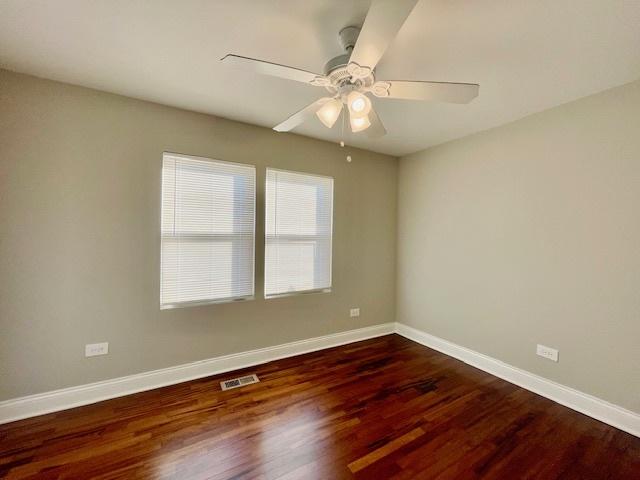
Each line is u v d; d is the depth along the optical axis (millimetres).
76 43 1616
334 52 1677
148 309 2338
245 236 2756
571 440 1808
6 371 1896
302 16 1403
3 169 1869
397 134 2936
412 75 1870
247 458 1623
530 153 2438
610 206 1987
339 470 1552
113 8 1356
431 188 3365
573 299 2170
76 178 2074
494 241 2707
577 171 2150
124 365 2256
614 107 1975
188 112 2467
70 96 2049
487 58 1692
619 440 1810
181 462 1589
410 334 3609
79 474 1502
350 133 2979
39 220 1971
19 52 1695
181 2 1316
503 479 1521
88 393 2127
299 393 2307
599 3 1278
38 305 1977
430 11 1331
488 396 2299
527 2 1279
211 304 2600
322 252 3244
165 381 2404
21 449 1666
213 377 2555
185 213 2471
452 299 3104
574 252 2166
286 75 1412
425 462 1619
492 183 2727
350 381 2510
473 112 2398
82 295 2107
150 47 1651
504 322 2617
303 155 3066
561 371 2227
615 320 1963
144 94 2197
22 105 1915
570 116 2193
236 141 2689
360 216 3514
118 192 2213
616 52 1616
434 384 2479
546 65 1753
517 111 2375
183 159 2455
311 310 3174
